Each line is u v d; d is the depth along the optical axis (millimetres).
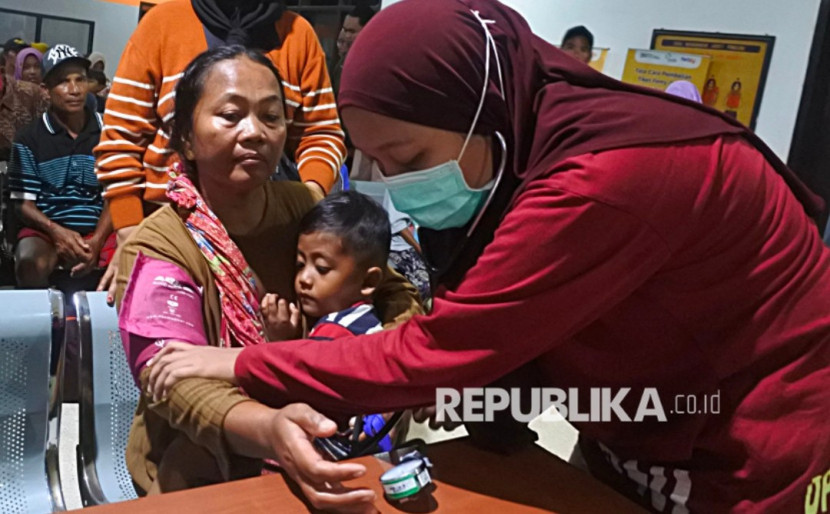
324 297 1259
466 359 777
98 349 1446
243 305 1130
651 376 872
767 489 846
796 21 2496
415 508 852
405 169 864
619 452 980
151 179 1734
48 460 1374
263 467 1087
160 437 1149
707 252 773
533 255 729
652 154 722
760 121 2617
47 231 2840
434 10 786
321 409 878
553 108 807
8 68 3037
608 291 751
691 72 2725
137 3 2871
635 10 2875
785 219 833
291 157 1871
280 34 1770
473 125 793
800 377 850
